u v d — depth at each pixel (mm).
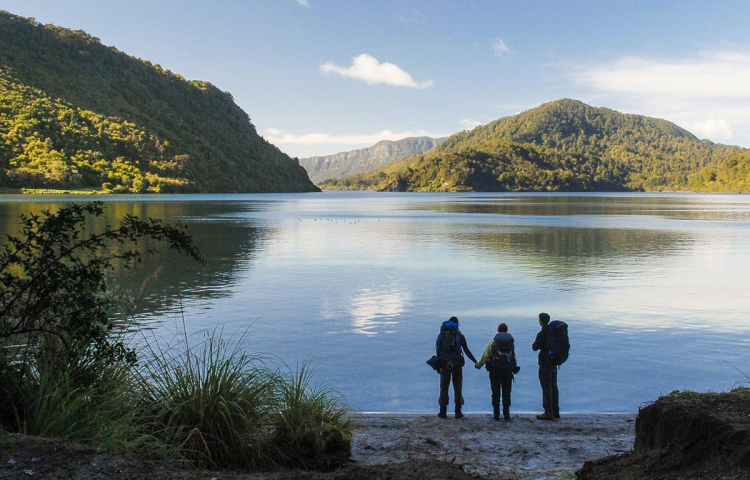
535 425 7477
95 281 5734
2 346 5359
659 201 147500
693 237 40719
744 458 3635
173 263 24844
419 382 9688
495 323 14266
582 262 26609
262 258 27594
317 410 5828
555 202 136750
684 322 14289
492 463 5746
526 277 21859
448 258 27953
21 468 3922
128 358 5730
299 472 4410
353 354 11328
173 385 5414
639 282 20750
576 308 16047
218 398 5250
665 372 10273
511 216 71500
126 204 95438
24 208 67562
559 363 7867
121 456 4320
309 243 35438
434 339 12539
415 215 73375
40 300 5430
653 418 4406
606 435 6965
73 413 4910
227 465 4891
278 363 10547
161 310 15203
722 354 11406
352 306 16094
